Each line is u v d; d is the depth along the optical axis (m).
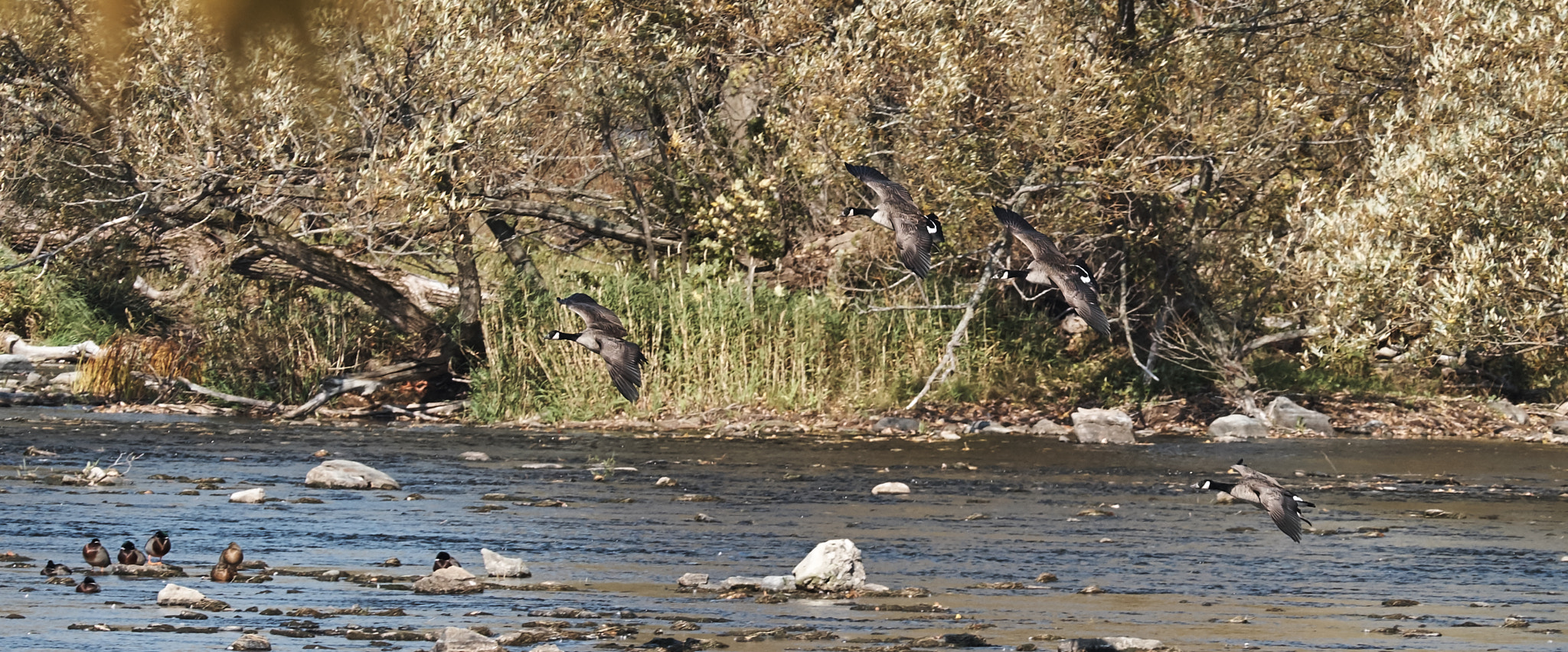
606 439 21.95
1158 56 23.77
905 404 25.19
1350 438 22.92
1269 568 11.66
